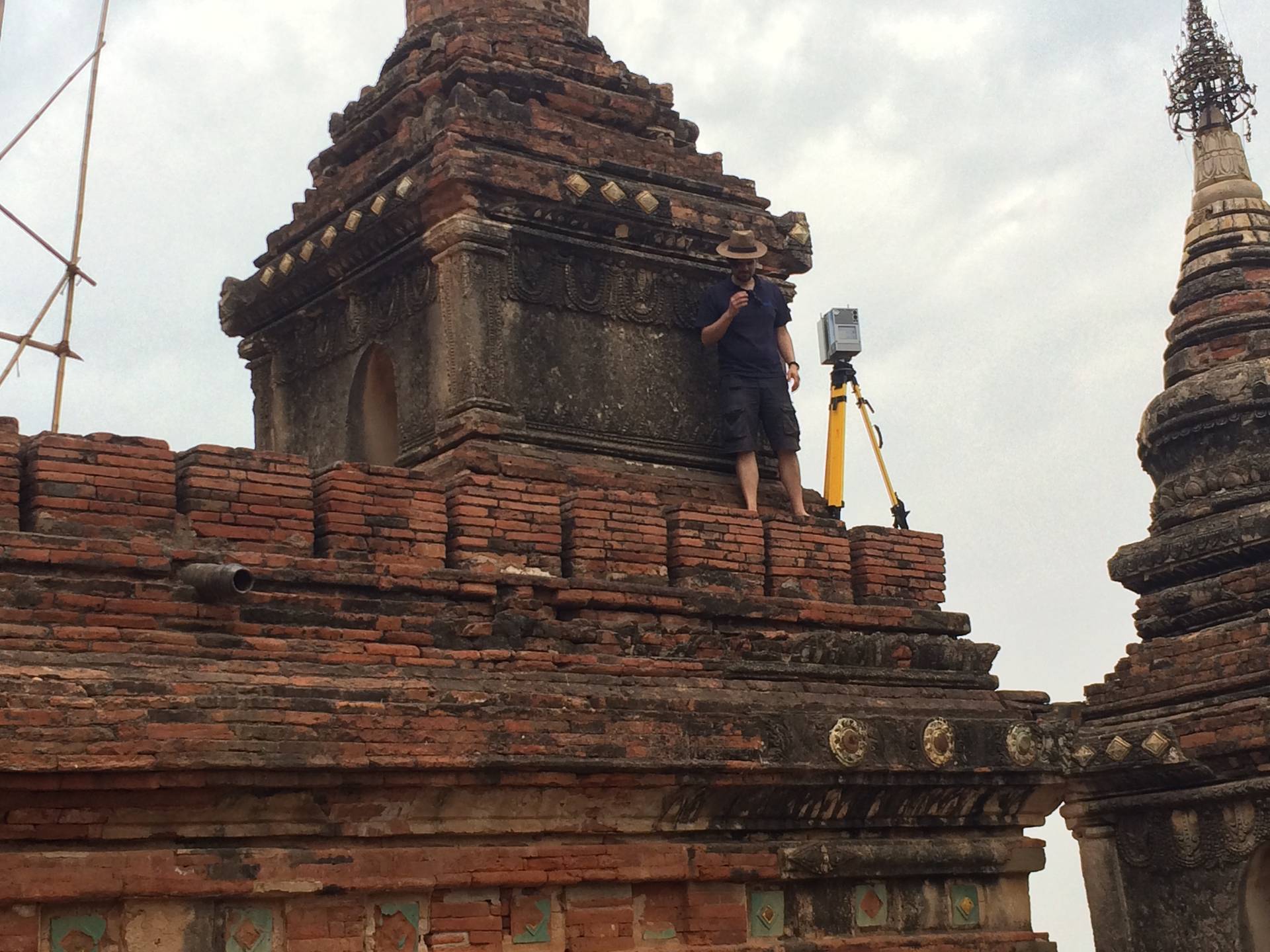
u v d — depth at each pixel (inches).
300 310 749.9
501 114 686.5
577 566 619.5
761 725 596.7
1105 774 803.4
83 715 476.7
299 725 508.1
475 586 588.7
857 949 615.8
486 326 663.8
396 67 751.1
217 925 499.8
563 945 559.8
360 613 564.7
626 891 574.9
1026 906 664.4
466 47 721.0
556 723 555.2
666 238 709.9
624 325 703.1
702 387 717.9
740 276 711.1
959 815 655.8
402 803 531.2
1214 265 892.6
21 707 470.0
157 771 485.1
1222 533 829.8
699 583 640.4
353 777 517.0
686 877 582.9
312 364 747.4
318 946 514.3
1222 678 795.4
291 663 537.6
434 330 676.7
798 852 606.2
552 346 680.4
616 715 567.2
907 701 657.6
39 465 532.1
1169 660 821.9
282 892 506.6
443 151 664.4
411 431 682.8
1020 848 661.9
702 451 711.1
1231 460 854.5
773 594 660.7
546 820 558.9
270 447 763.4
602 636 607.2
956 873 645.3
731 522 655.8
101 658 504.1
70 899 476.7
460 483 609.9
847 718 618.2
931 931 639.1
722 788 588.4
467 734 536.4
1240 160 917.8
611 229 695.1
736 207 740.7
